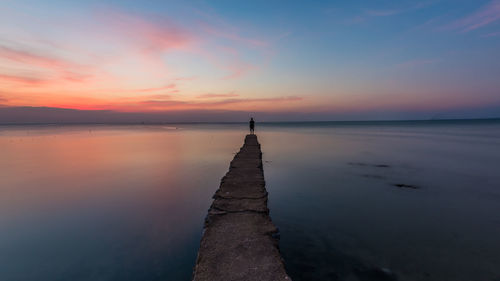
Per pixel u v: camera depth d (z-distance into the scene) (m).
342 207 7.45
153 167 13.42
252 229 4.80
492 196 8.35
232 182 8.12
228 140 29.95
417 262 4.66
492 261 4.68
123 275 4.34
